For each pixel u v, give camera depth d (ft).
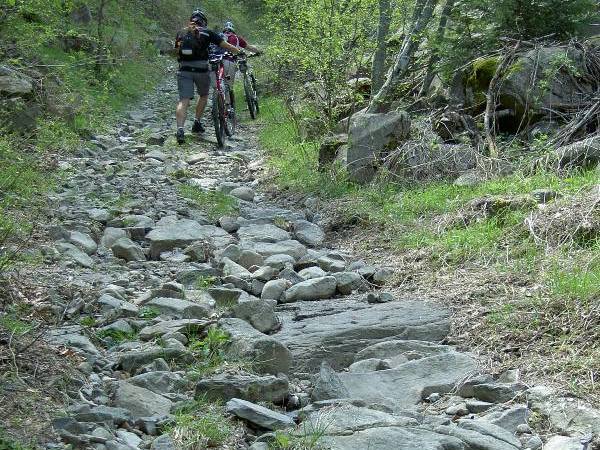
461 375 15.75
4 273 19.47
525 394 14.61
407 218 25.85
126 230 25.91
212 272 22.16
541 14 32.68
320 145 34.81
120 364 15.99
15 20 39.65
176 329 17.49
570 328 16.63
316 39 39.04
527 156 27.96
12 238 22.50
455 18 34.37
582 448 12.59
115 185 32.48
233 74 49.47
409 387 15.49
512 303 18.21
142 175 34.81
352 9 38.42
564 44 32.55
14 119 36.29
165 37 94.99
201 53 43.80
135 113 56.34
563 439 12.95
